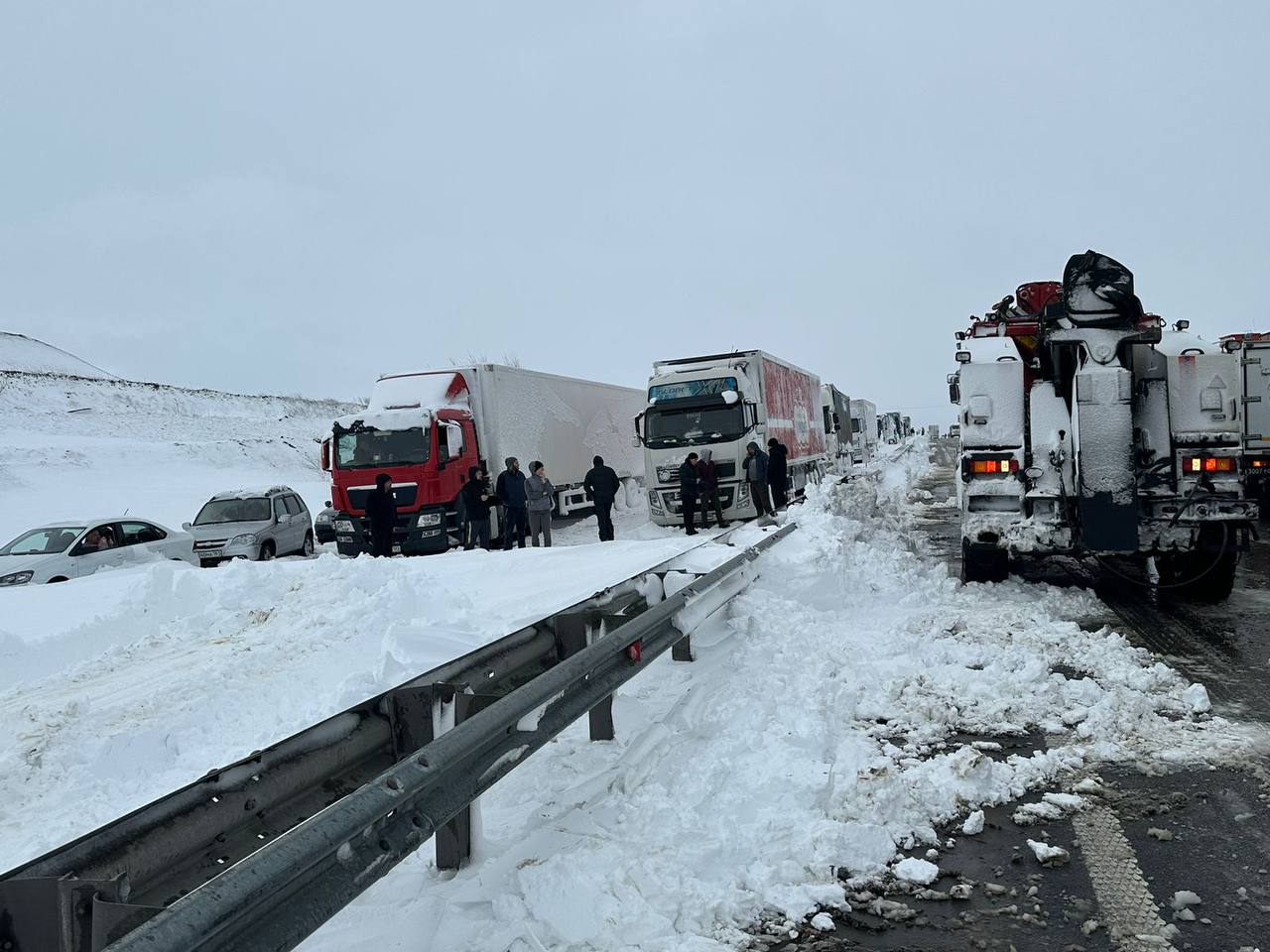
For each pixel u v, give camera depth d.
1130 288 8.78
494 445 21.39
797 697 5.56
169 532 18.55
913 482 33.16
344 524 19.28
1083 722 5.50
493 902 3.19
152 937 1.76
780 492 22.59
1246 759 4.96
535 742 3.69
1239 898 3.56
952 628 8.01
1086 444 8.84
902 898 3.62
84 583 12.51
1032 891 3.65
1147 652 7.02
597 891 3.32
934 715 5.63
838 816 4.15
